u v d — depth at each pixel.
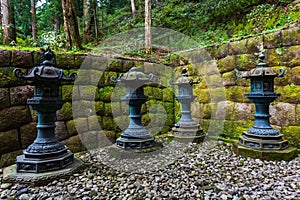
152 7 7.52
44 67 1.76
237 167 2.07
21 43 4.38
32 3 5.46
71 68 2.74
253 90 2.37
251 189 1.59
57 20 6.68
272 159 2.17
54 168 1.78
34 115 2.37
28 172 1.73
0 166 2.03
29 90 2.35
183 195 1.52
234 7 4.71
